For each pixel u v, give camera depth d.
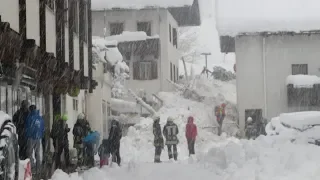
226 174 15.40
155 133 24.06
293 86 38.06
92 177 15.73
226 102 43.66
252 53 39.62
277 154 16.12
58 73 20.09
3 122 9.07
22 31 14.38
